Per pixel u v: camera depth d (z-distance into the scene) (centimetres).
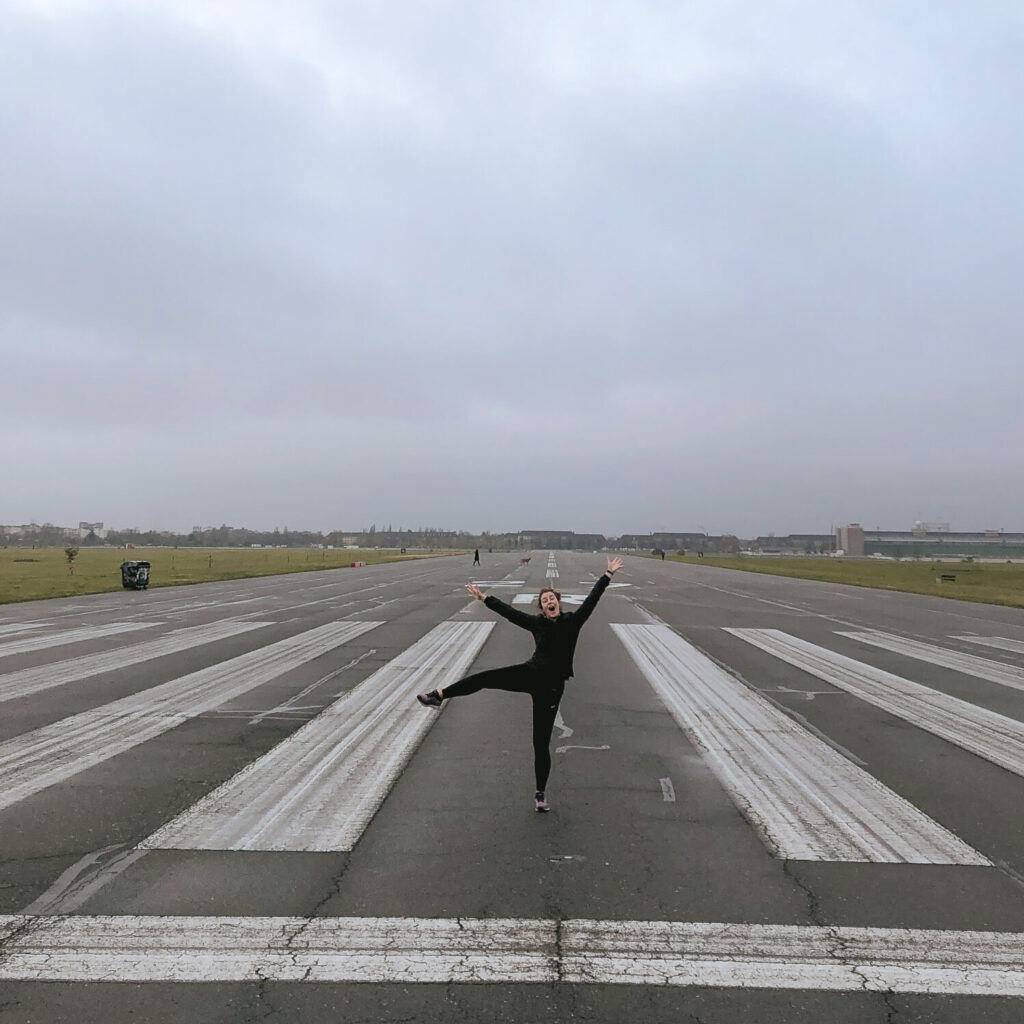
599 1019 288
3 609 1998
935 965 327
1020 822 502
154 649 1259
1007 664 1189
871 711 836
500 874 412
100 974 316
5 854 436
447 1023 285
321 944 339
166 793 545
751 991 307
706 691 936
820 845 458
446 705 842
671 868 423
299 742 686
